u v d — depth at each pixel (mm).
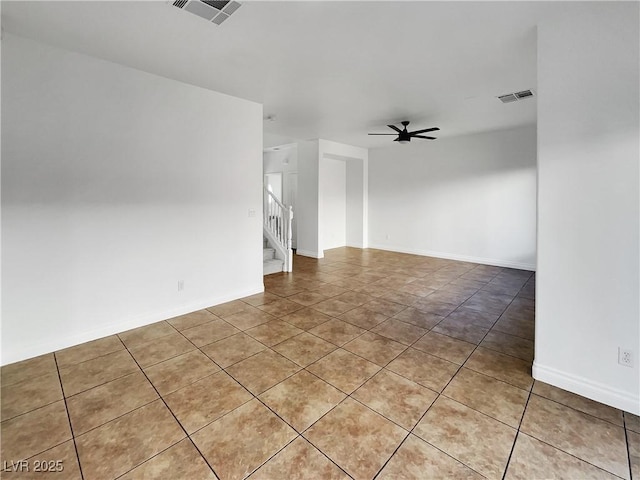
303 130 5816
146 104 3186
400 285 4828
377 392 2182
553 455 1645
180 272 3566
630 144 1890
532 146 5637
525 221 5816
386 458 1632
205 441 1748
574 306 2137
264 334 3102
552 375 2250
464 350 2781
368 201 8203
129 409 2008
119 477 1525
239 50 2721
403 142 5215
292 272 5660
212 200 3797
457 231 6684
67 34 2455
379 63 2977
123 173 3076
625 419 1900
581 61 2021
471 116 4832
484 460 1618
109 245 3029
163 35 2475
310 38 2521
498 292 4477
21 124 2516
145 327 3258
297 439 1762
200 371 2447
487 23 2273
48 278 2703
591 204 2037
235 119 3943
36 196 2615
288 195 8617
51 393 2170
